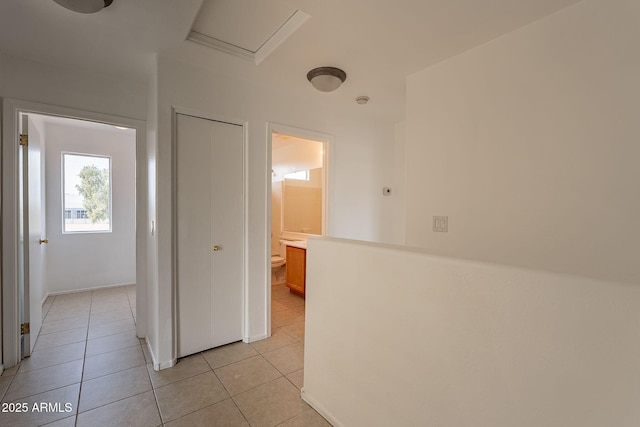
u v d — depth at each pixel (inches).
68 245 154.5
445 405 43.0
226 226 97.9
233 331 101.0
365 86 103.8
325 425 64.2
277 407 70.1
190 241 90.9
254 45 83.1
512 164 70.4
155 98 85.1
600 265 58.0
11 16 65.8
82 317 123.7
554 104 63.6
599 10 57.4
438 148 86.1
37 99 86.8
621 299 28.6
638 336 27.6
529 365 34.7
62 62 88.0
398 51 80.4
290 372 84.7
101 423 64.1
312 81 92.7
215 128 94.7
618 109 55.7
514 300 35.9
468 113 79.2
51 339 103.5
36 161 103.5
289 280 163.5
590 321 30.4
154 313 88.4
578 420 31.2
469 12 63.7
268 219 106.0
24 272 90.4
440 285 43.6
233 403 71.3
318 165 171.0
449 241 83.0
